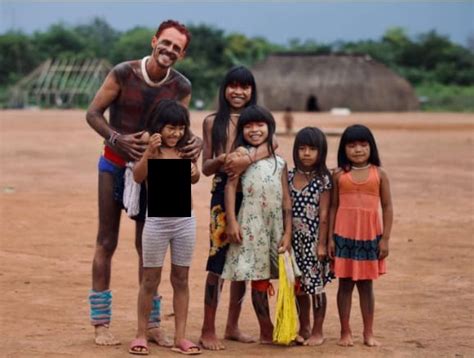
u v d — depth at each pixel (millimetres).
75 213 14133
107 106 7230
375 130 42250
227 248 6977
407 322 7832
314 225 7062
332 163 22516
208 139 7258
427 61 101125
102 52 100750
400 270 10141
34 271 9914
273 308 8367
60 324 7672
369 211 7020
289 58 77188
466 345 7090
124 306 8367
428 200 16297
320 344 7082
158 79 7242
